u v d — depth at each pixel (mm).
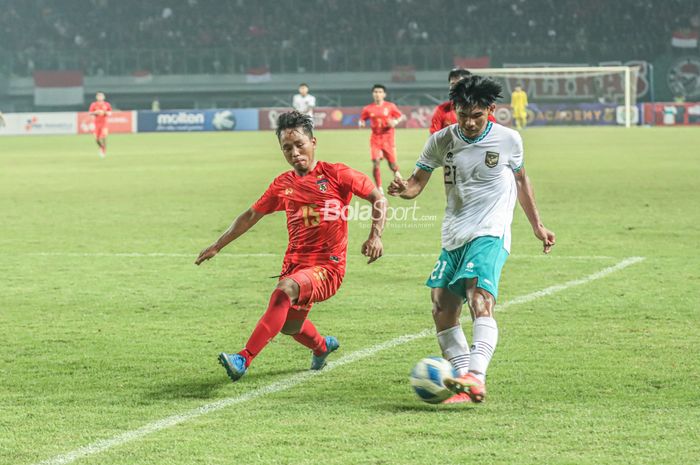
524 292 21359
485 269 12961
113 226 34625
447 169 13578
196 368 15250
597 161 64750
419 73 145375
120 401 13336
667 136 100000
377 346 16594
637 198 41531
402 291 21844
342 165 14234
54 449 11211
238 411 12742
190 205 41438
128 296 21719
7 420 12445
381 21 151250
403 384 14055
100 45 152000
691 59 142250
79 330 18266
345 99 148500
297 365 15375
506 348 16156
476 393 12039
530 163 63344
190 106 150125
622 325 17891
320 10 153000
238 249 29016
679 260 25484
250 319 19188
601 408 12555
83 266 26031
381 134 47656
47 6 153125
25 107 148750
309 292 14039
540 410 12523
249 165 65938
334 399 13281
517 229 32250
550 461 10508
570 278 23062
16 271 25234
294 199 14258
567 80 131125
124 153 83875
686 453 10703
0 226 34844
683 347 16031
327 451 10977
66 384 14328
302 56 146000
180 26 152750
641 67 141375
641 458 10555
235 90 146750
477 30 149750
